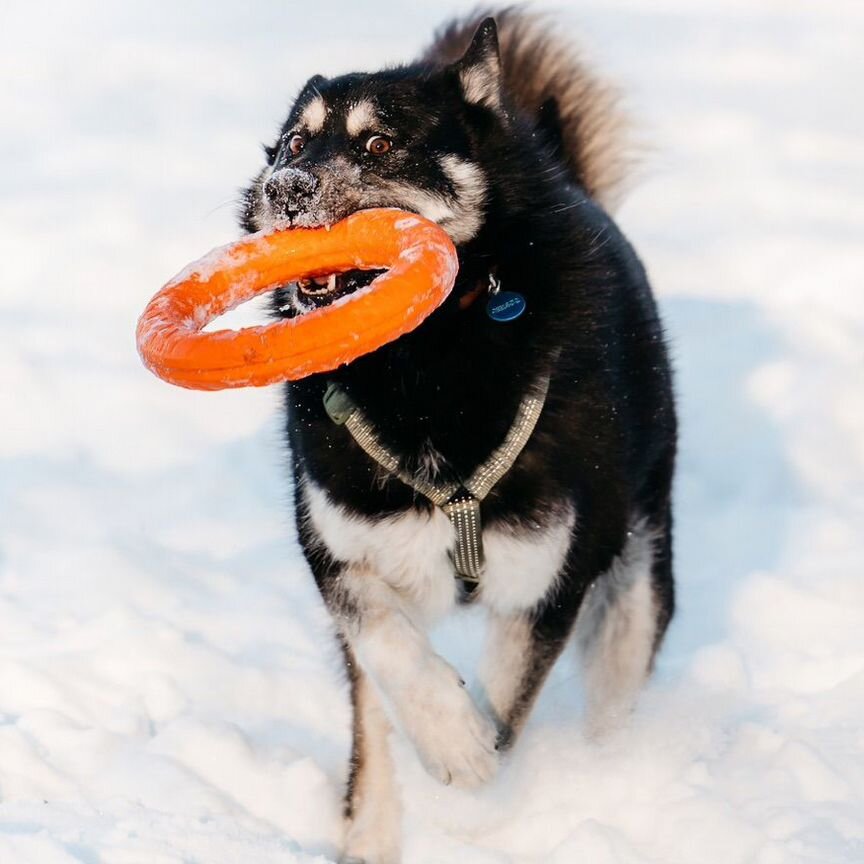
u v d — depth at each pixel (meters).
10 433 7.77
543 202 4.45
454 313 4.22
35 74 16.34
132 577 6.05
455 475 4.18
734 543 6.47
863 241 10.52
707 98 14.91
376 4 18.88
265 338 3.67
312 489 4.37
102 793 4.44
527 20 6.56
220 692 5.17
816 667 5.13
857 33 18.16
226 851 3.96
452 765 3.92
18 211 11.60
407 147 4.32
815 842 3.91
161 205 11.72
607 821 4.30
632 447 4.66
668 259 10.23
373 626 4.17
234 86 15.48
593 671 5.07
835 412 7.60
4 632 5.62
